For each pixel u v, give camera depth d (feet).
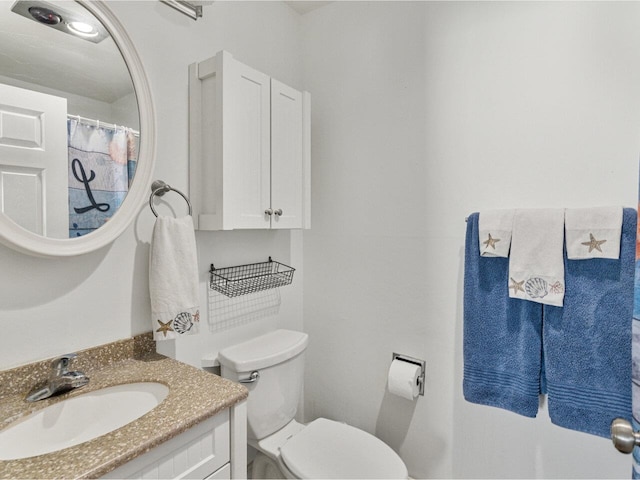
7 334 2.93
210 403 2.81
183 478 2.62
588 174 3.74
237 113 4.16
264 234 5.42
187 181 4.28
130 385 3.24
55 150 3.13
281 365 4.63
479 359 4.20
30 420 2.74
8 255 2.93
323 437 4.40
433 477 4.89
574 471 3.91
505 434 4.33
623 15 3.53
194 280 3.90
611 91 3.60
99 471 2.06
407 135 4.97
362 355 5.52
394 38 5.05
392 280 5.19
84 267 3.40
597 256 3.49
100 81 3.42
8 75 2.88
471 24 4.41
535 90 4.02
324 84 5.79
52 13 3.12
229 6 4.83
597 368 3.53
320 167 5.88
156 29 3.96
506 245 3.99
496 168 4.29
